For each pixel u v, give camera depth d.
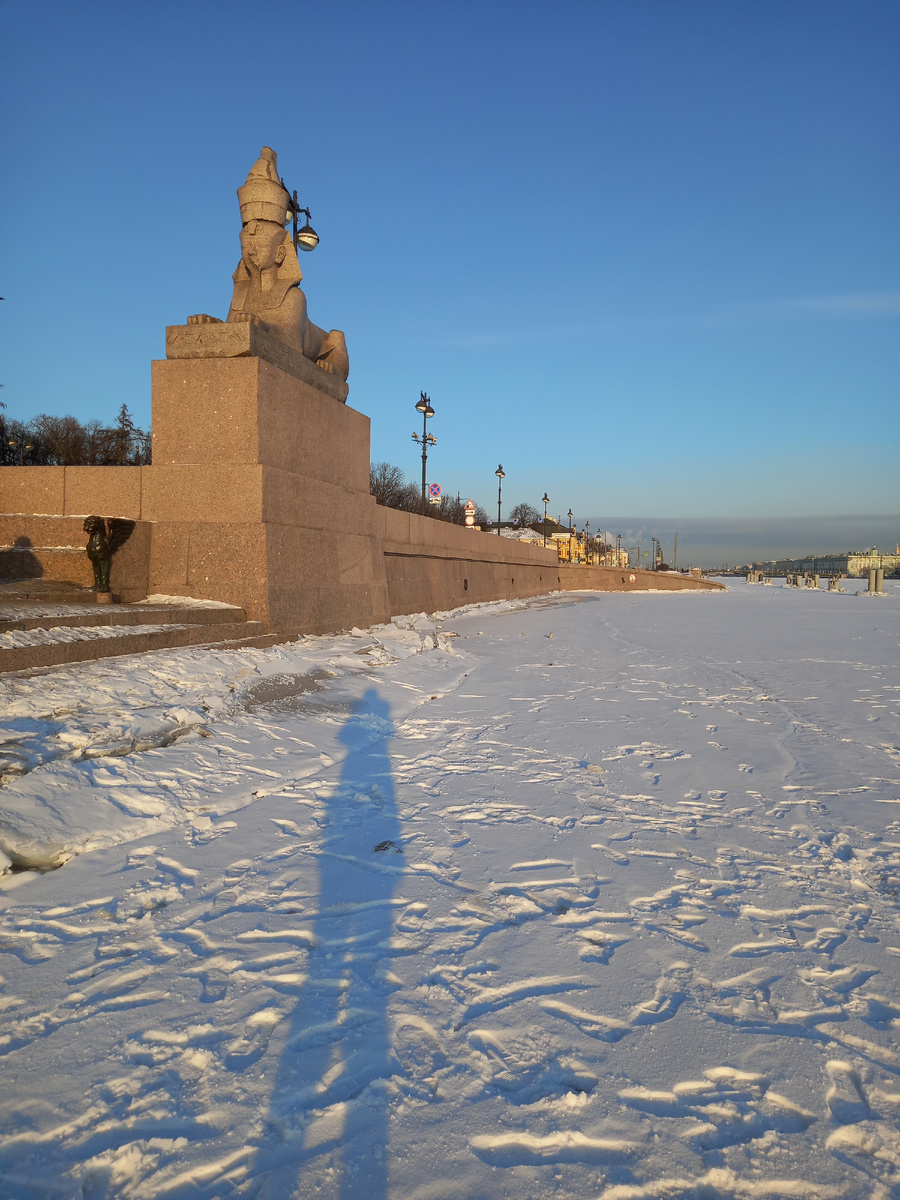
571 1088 1.88
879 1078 1.93
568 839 3.71
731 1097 1.86
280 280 11.51
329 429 12.39
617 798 4.41
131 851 3.48
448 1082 1.91
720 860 3.46
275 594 9.92
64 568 9.59
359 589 13.23
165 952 2.58
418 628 15.36
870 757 5.38
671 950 2.60
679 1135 1.73
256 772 4.74
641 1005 2.25
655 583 56.44
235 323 9.78
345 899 3.00
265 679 6.85
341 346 13.47
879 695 8.07
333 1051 2.03
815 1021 2.19
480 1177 1.61
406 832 3.81
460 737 6.00
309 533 11.18
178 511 9.95
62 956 2.55
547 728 6.33
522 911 2.90
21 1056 2.01
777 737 6.02
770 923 2.83
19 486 10.29
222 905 2.95
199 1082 1.91
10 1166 1.63
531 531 82.38
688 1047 2.05
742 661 11.17
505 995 2.30
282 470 10.38
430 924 2.79
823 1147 1.70
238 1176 1.61
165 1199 1.54
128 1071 1.95
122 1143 1.70
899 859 3.48
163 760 4.50
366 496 13.95
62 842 3.38
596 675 9.62
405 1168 1.63
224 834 3.75
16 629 6.06
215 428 9.91
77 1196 1.55
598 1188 1.58
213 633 8.19
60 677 5.46
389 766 5.10
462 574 24.78
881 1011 2.24
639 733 6.14
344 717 6.40
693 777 4.85
